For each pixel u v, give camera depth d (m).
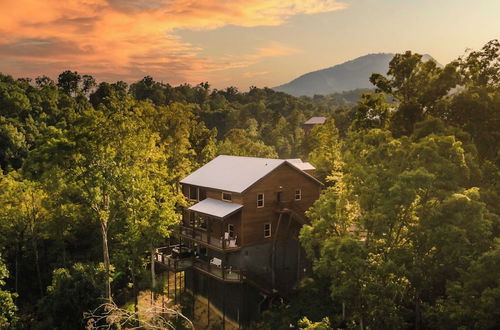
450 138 21.80
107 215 34.00
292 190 40.00
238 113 161.50
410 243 21.27
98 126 33.22
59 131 34.34
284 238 39.28
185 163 55.44
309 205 41.41
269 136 127.69
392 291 18.94
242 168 41.34
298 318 32.72
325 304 33.28
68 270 37.28
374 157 23.77
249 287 36.12
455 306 18.45
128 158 35.94
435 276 21.72
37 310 36.72
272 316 34.72
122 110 36.06
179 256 40.50
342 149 77.19
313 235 27.22
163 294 38.72
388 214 20.09
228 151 78.06
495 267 17.69
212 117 161.00
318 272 24.52
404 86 42.22
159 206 38.34
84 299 32.47
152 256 38.28
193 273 42.28
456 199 19.22
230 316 36.91
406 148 23.34
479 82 42.97
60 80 147.00
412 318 25.16
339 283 22.83
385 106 42.53
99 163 33.19
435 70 41.34
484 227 19.45
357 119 43.94
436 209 19.73
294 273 40.47
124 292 43.12
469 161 26.08
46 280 41.34
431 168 20.83
